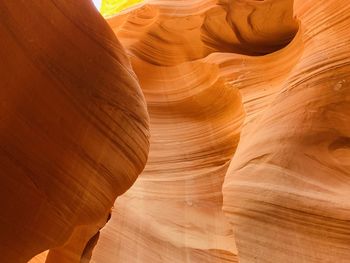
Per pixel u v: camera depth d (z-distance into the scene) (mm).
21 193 3270
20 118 3229
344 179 4879
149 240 6000
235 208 4941
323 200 4559
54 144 3424
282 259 4418
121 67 3916
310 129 5141
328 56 5391
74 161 3557
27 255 3438
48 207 3447
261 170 5027
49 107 3377
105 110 3711
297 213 4586
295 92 5500
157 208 6473
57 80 3412
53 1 3445
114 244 5922
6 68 3109
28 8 3256
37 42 3307
